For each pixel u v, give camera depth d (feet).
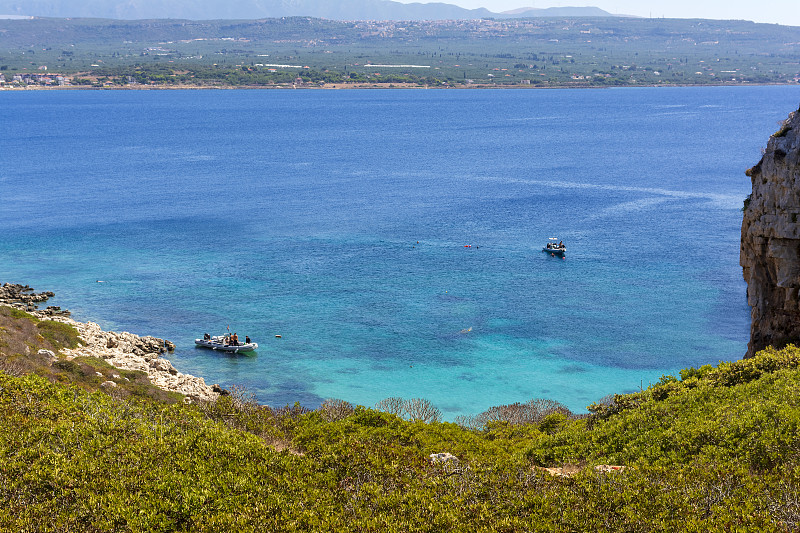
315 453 108.17
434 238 400.06
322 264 348.38
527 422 172.35
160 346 243.81
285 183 595.88
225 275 330.54
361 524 80.79
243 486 89.15
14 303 278.46
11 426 101.86
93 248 377.30
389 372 228.63
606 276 328.29
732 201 498.28
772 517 74.49
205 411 136.77
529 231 414.41
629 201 504.43
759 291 159.94
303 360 237.45
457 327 267.18
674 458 98.84
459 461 107.86
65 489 84.28
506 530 78.13
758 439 95.04
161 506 82.33
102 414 112.98
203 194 541.75
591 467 96.53
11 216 453.99
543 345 250.57
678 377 223.71
